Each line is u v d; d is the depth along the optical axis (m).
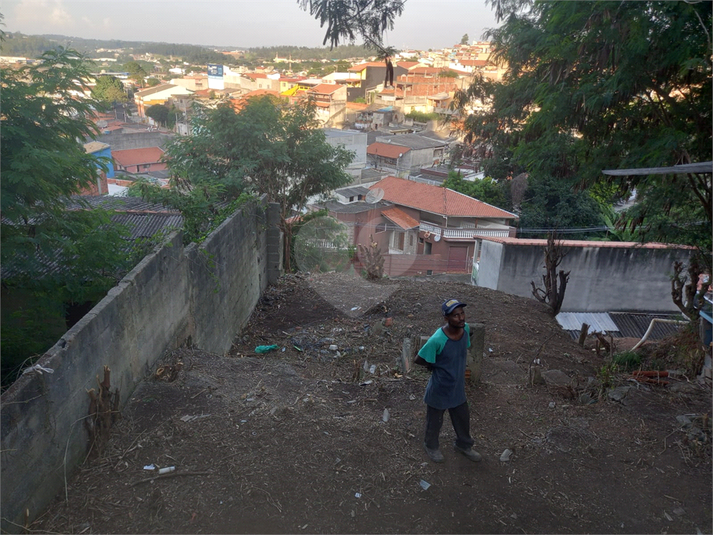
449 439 4.36
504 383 5.87
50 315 6.98
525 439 4.46
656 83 6.01
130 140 47.22
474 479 3.88
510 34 7.06
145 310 4.98
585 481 3.93
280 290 9.85
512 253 15.09
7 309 6.86
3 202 5.70
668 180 6.13
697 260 7.88
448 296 9.42
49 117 6.39
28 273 6.46
